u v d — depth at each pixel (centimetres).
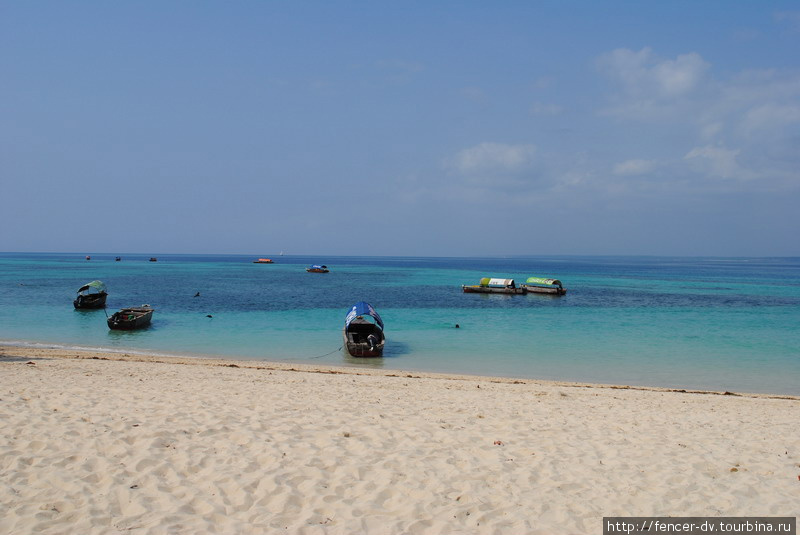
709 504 693
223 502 657
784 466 835
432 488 714
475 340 2905
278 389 1385
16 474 709
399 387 1534
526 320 3784
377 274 11950
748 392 1856
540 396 1437
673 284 9019
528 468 798
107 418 963
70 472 721
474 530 609
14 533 566
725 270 17588
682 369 2228
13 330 2967
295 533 589
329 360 2334
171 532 582
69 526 587
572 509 669
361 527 608
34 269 11844
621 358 2441
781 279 11044
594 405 1325
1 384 1280
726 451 909
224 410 1069
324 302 4875
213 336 2905
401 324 3534
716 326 3528
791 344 2844
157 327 3203
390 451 851
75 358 2036
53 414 977
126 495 665
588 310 4522
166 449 818
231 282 7894
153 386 1359
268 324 3381
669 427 1077
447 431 978
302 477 732
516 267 19512
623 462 836
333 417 1051
